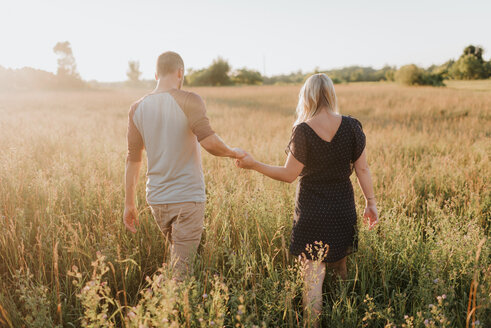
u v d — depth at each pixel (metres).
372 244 2.55
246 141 7.66
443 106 16.86
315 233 2.13
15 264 2.45
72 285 2.31
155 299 1.51
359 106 19.03
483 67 73.12
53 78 66.75
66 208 3.18
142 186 4.03
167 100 2.02
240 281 2.06
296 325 2.02
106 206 3.08
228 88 47.38
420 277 2.12
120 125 10.50
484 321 1.82
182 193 2.12
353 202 2.23
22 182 3.36
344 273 2.37
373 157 6.04
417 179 4.50
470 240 2.40
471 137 7.90
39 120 10.99
